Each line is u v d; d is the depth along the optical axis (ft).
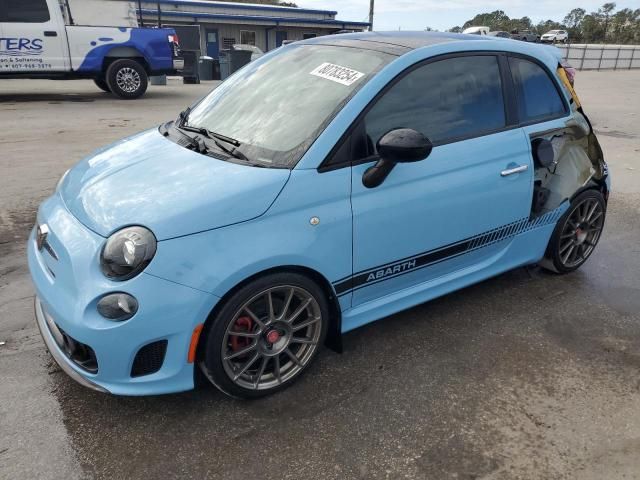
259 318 8.20
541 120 11.48
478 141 10.16
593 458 7.55
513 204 10.93
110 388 7.43
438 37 10.87
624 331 10.85
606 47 110.52
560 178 11.78
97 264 7.22
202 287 7.23
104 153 10.09
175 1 101.55
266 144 8.70
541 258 12.57
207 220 7.36
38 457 7.27
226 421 8.04
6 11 35.17
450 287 10.70
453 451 7.61
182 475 7.09
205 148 9.02
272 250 7.66
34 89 46.29
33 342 9.82
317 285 8.61
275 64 10.89
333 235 8.32
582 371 9.51
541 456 7.56
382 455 7.50
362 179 8.57
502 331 10.70
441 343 10.22
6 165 20.63
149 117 32.37
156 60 40.91
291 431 7.89
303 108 9.05
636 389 9.07
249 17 105.40
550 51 12.87
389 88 9.08
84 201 8.21
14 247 13.66
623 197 19.81
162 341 7.34
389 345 10.10
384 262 9.21
